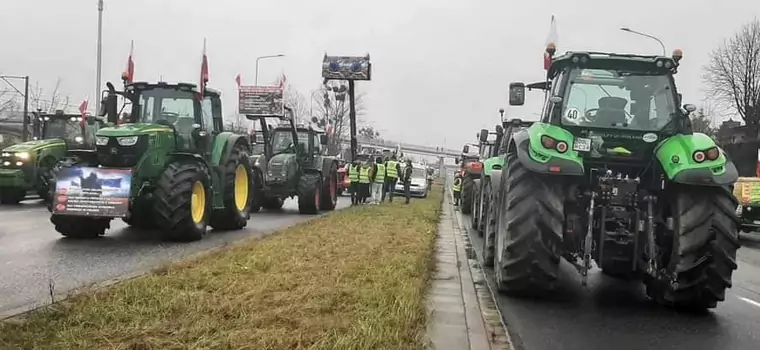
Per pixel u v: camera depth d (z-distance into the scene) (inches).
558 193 257.1
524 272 258.8
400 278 264.2
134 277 248.8
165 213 386.3
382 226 481.7
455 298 260.1
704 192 249.4
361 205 813.9
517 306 256.2
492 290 285.4
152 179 396.5
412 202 919.0
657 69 271.3
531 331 217.9
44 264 300.4
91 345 161.5
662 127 266.5
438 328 211.3
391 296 227.0
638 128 266.1
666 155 250.8
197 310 196.5
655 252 253.3
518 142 262.7
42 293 235.9
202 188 416.8
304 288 233.3
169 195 386.3
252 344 165.5
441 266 337.7
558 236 252.4
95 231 403.2
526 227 254.2
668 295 254.7
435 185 1991.9
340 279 254.1
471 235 523.8
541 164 249.6
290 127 709.9
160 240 401.4
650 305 267.0
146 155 387.5
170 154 411.2
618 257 260.4
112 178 374.0
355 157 1104.8
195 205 412.2
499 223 289.9
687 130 265.1
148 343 163.3
